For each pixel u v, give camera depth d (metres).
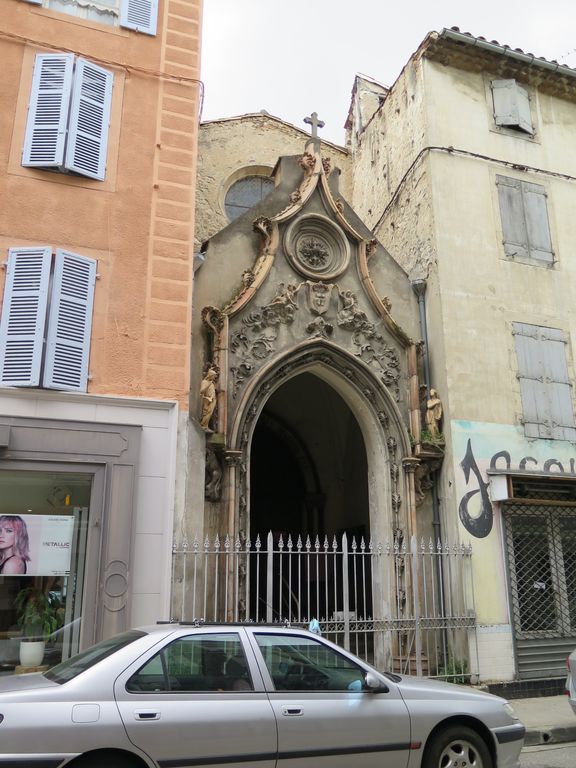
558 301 13.66
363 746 5.27
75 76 10.27
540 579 11.86
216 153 17.23
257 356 11.48
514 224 13.80
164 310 10.04
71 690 4.71
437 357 12.57
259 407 11.35
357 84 18.64
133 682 4.89
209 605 9.98
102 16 10.97
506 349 12.87
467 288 12.91
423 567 11.44
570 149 15.00
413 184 14.09
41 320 9.16
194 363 11.05
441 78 14.19
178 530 9.35
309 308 12.09
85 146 10.11
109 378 9.49
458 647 11.06
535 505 12.14
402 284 13.20
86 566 8.75
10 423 8.84
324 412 16.88
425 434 12.09
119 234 10.07
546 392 12.92
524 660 11.23
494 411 12.37
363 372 12.12
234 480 10.60
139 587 8.91
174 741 4.75
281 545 9.92
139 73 10.88
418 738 5.47
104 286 9.80
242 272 12.04
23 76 10.16
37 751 4.41
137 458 9.26
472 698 5.88
